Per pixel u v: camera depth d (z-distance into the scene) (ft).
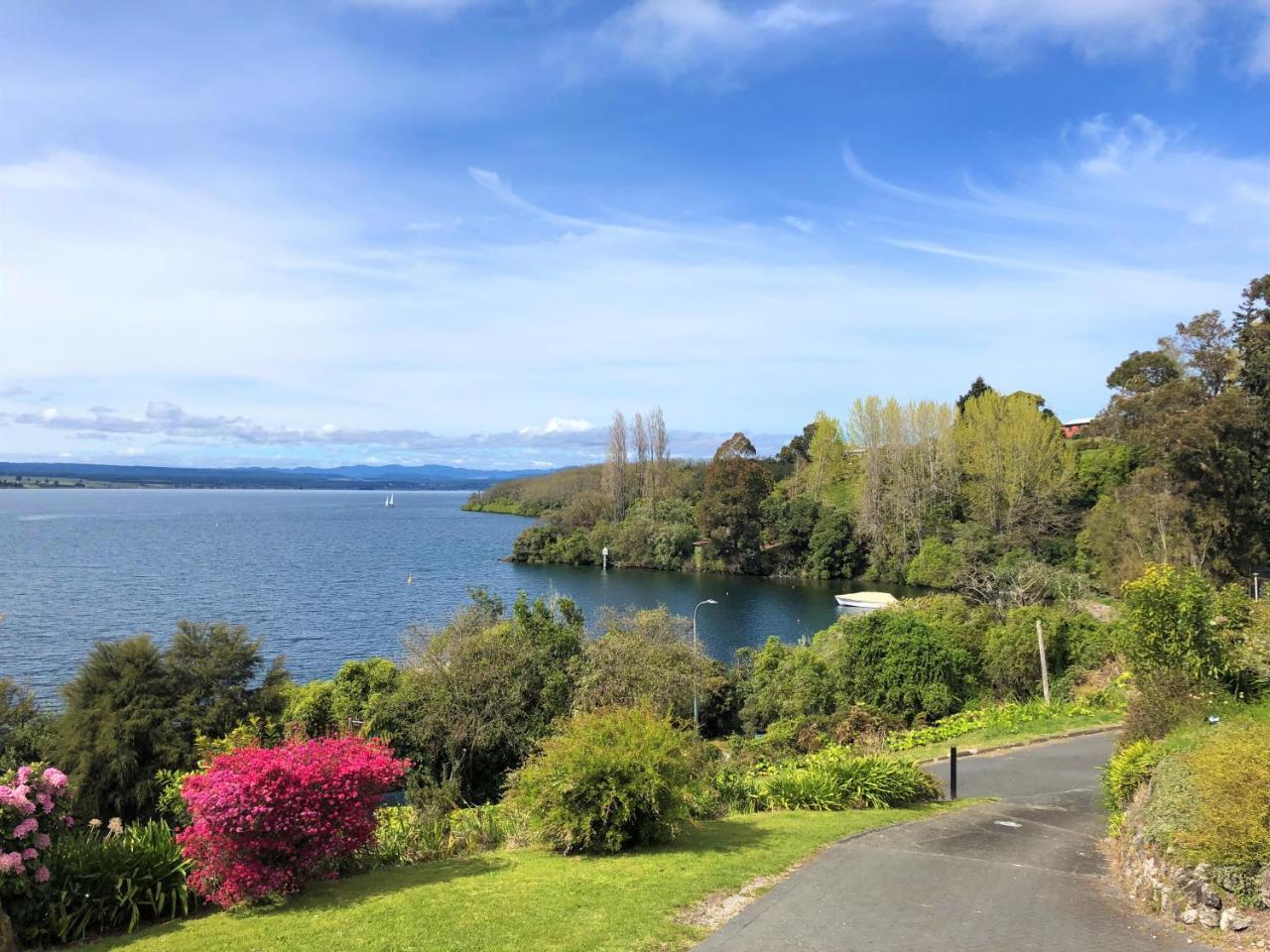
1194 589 46.44
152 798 64.90
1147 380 195.31
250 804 26.08
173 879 27.71
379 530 471.21
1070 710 78.23
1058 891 27.20
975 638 104.42
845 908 24.66
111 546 344.90
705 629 180.55
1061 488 215.51
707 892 26.25
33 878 24.35
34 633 155.33
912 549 244.22
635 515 318.45
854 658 95.81
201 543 365.61
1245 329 163.73
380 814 40.96
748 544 277.23
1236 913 22.22
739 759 65.72
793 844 33.37
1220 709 39.91
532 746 76.69
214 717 70.03
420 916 24.36
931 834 36.40
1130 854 29.19
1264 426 141.59
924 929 22.82
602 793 32.50
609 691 88.69
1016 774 55.42
